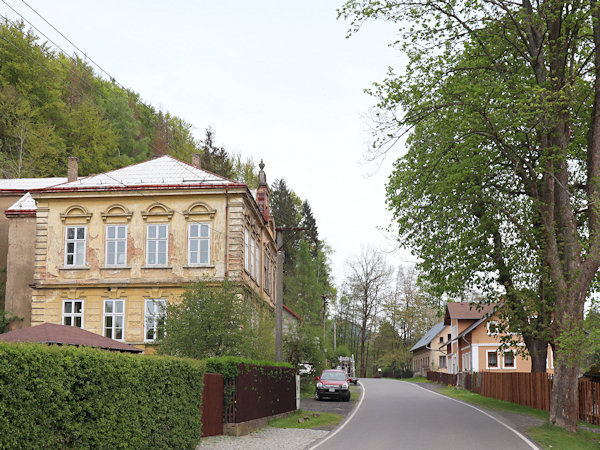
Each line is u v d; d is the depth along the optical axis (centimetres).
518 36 2469
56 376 986
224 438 1920
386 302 8975
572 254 2216
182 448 1539
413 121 2228
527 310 2466
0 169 5147
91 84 6606
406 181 2612
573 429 2078
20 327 3575
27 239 3678
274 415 2495
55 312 3319
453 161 2609
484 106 2164
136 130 6881
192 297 2497
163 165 3625
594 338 1938
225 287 2586
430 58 2392
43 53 5888
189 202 3338
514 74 2458
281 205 8706
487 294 2894
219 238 3278
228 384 2038
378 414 2855
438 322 9788
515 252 2480
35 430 925
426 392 4916
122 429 1206
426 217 2622
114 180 3475
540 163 2278
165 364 1436
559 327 2153
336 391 3691
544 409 2923
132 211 3362
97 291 3316
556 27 2280
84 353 1080
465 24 2309
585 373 3003
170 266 3284
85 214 3378
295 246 8619
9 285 3631
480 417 2666
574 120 2438
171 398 1466
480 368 5459
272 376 2492
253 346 2570
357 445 1758
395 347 9950
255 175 8644
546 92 2078
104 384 1139
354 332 11244
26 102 5334
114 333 3278
